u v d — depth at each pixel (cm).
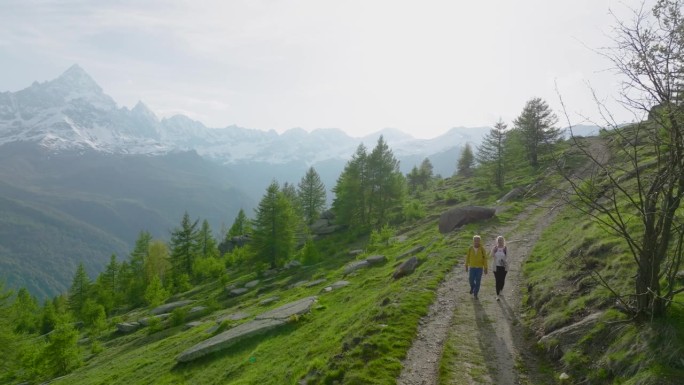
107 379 2842
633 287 1166
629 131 859
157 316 4844
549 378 1062
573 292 1395
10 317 3775
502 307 1602
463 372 1116
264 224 6088
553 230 2786
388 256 3788
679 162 794
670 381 781
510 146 6606
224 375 2048
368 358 1267
